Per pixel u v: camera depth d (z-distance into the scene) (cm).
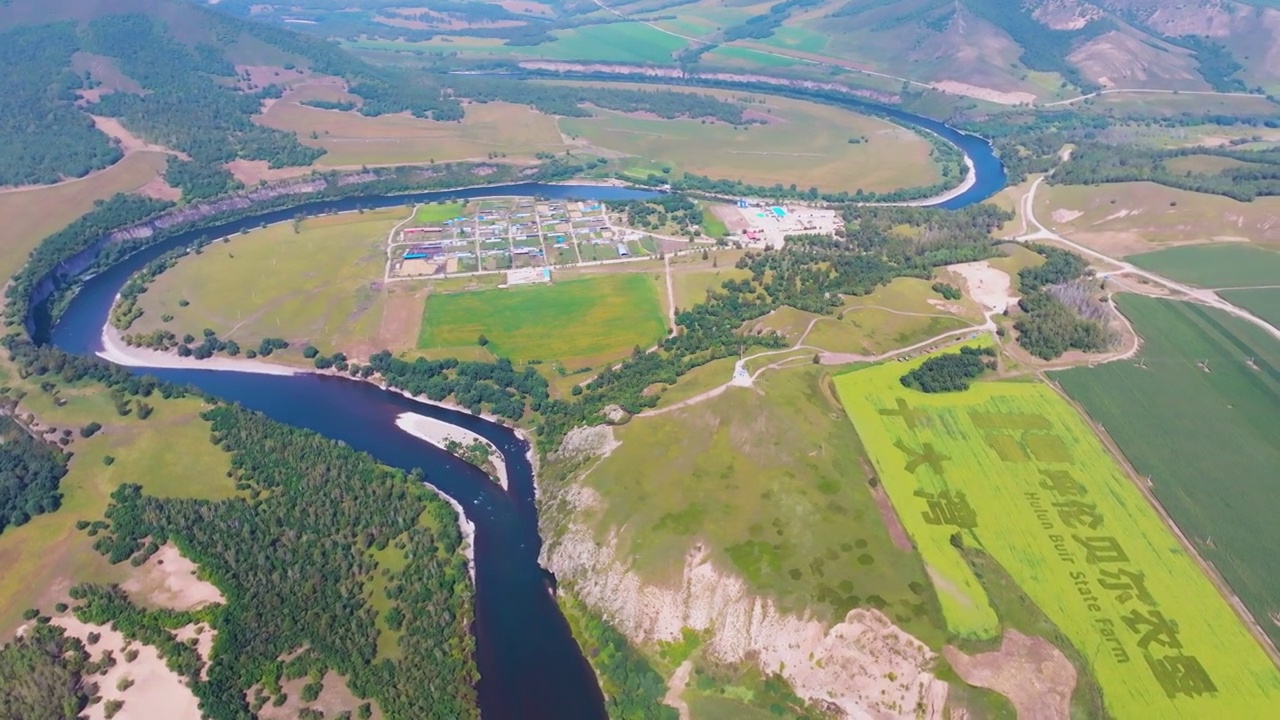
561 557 15638
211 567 14888
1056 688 12369
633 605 14400
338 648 13612
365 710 12612
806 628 13350
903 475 16450
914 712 12406
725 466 16425
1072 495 16100
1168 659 12875
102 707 12594
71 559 15212
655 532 15162
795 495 15612
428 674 13375
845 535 14800
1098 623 13425
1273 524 15488
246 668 13162
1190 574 14362
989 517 15462
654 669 13638
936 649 12838
